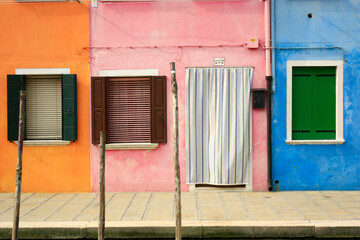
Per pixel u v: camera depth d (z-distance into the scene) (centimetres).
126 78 785
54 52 783
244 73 765
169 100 778
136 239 566
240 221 580
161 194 764
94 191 788
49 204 694
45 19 781
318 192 764
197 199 719
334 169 775
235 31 775
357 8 770
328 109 785
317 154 775
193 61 777
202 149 775
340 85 771
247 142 770
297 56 770
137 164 785
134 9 780
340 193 755
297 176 778
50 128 795
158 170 784
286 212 630
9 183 789
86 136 785
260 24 775
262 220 586
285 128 775
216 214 621
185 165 780
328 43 770
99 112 773
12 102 775
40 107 794
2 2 779
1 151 787
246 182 774
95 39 782
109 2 780
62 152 786
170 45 777
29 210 654
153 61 779
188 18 777
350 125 773
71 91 770
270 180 767
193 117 770
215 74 768
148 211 643
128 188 786
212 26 776
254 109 774
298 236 561
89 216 618
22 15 780
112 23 780
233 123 765
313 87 783
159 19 778
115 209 656
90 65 783
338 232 557
